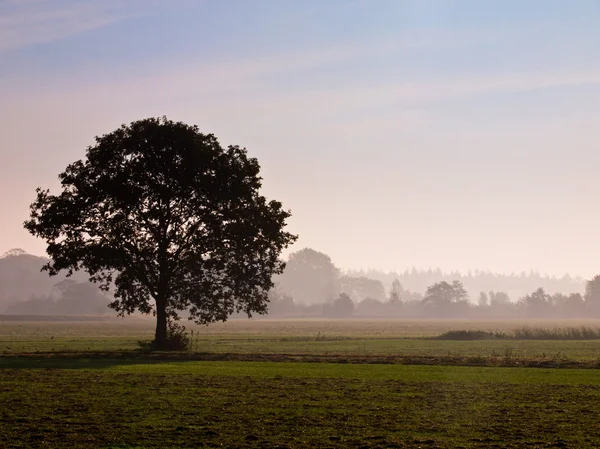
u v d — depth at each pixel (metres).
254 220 60.81
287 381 34.62
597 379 36.12
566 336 88.19
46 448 19.78
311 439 21.02
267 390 31.14
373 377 36.78
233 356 50.38
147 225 59.44
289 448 19.88
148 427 22.64
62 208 57.94
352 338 90.44
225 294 62.25
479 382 34.69
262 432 21.94
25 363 45.31
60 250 58.34
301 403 27.47
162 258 59.56
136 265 59.81
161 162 58.53
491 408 26.56
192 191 59.09
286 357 49.66
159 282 60.06
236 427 22.69
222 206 60.31
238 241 60.38
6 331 131.00
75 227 58.91
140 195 58.19
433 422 23.70
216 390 31.03
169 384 33.16
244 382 34.06
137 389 31.28
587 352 60.41
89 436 21.31
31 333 120.12
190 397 28.86
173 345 59.50
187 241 60.50
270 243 62.31
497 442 20.70
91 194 57.75
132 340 85.81
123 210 58.47
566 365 43.75
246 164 62.03
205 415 24.70
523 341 81.31
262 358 49.16
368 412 25.52
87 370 40.00
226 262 61.72
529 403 27.81
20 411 25.41
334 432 21.98
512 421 23.94
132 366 42.88
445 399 28.75
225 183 59.75
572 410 26.17
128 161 59.22
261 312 63.16
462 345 72.62
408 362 46.12
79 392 30.27
